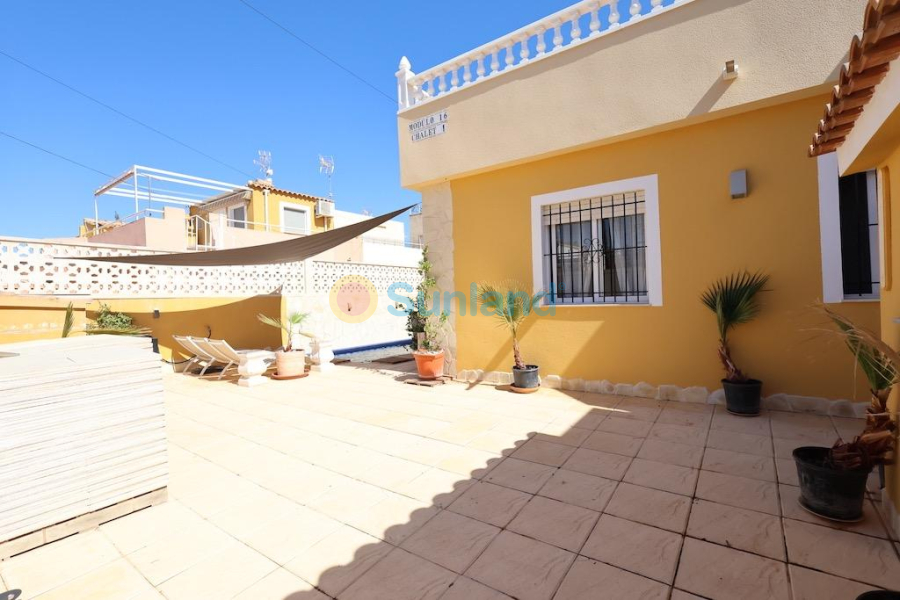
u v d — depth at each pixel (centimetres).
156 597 244
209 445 496
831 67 458
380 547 286
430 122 771
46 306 771
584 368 658
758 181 523
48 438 306
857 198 491
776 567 247
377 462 429
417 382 777
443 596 237
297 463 435
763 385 531
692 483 354
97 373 330
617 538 283
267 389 793
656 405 571
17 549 289
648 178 593
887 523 283
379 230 2614
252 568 268
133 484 343
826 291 490
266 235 1716
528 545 280
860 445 282
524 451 441
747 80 502
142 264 925
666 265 585
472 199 759
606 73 595
